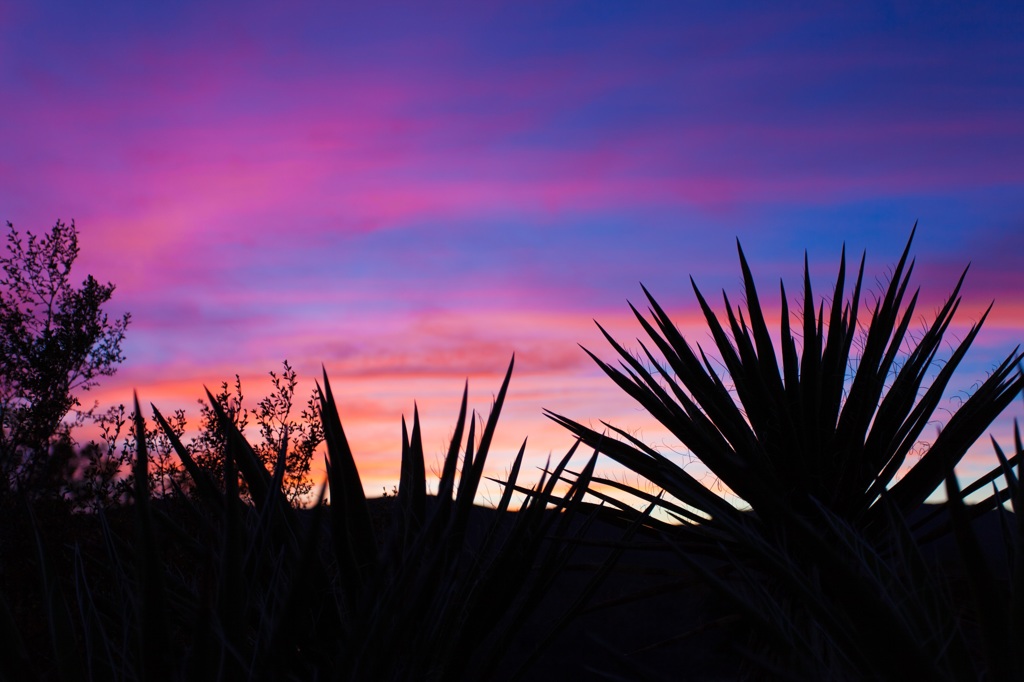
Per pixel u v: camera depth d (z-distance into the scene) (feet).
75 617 10.96
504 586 8.34
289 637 5.18
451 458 7.79
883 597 6.31
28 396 15.90
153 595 5.08
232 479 5.59
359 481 8.07
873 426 10.94
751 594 8.69
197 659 5.07
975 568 4.68
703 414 11.48
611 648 5.86
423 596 7.75
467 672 9.21
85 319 16.97
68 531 13.92
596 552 18.48
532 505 8.40
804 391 10.81
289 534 8.21
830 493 10.70
